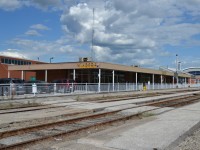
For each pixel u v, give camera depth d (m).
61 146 9.64
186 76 91.25
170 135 11.28
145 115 18.30
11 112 18.30
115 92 44.34
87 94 36.91
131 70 53.97
